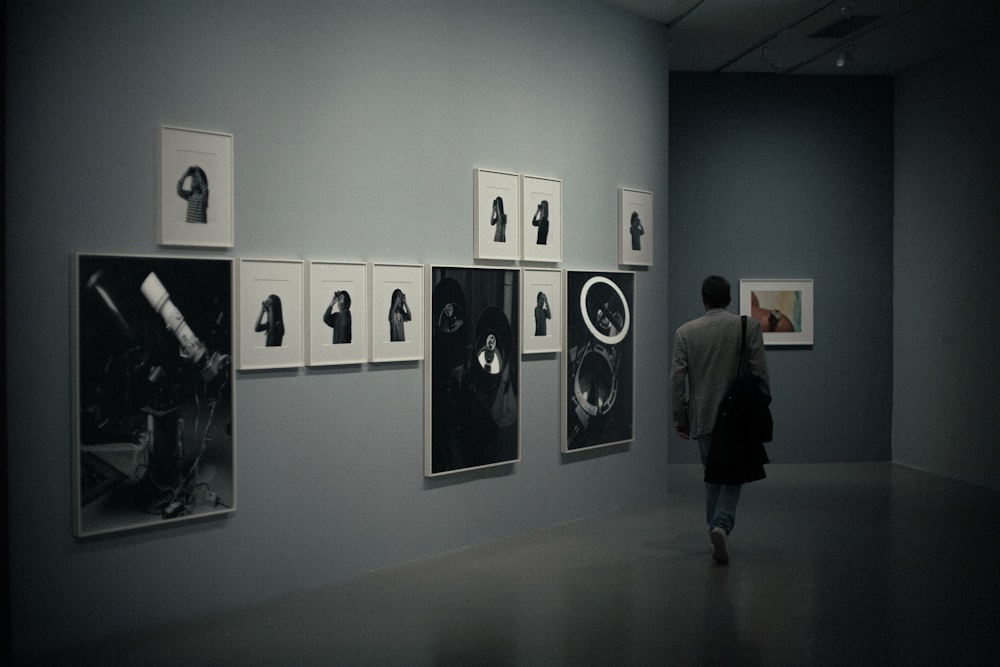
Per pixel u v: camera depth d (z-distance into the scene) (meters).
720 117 12.24
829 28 10.09
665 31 9.98
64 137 5.19
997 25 9.89
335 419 6.66
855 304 12.38
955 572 6.84
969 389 10.77
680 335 7.33
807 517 8.87
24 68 5.03
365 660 5.00
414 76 7.20
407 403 7.19
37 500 5.13
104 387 5.34
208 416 5.82
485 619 5.75
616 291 9.27
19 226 5.03
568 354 8.67
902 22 9.82
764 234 12.29
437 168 7.40
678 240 12.21
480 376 7.75
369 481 6.91
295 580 6.40
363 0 6.80
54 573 5.20
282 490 6.32
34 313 5.09
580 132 8.87
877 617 5.77
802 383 12.31
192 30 5.77
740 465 6.93
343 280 6.64
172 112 5.67
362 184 6.82
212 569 5.92
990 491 10.22
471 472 7.76
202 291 5.80
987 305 10.42
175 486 5.66
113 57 5.39
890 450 12.43
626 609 5.95
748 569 6.94
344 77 6.68
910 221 12.01
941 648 5.19
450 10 7.50
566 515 8.74
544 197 8.40
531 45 8.30
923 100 11.70
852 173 12.35
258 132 6.14
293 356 6.33
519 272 8.16
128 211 5.47
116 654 5.12
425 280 7.28
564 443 8.62
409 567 7.06
